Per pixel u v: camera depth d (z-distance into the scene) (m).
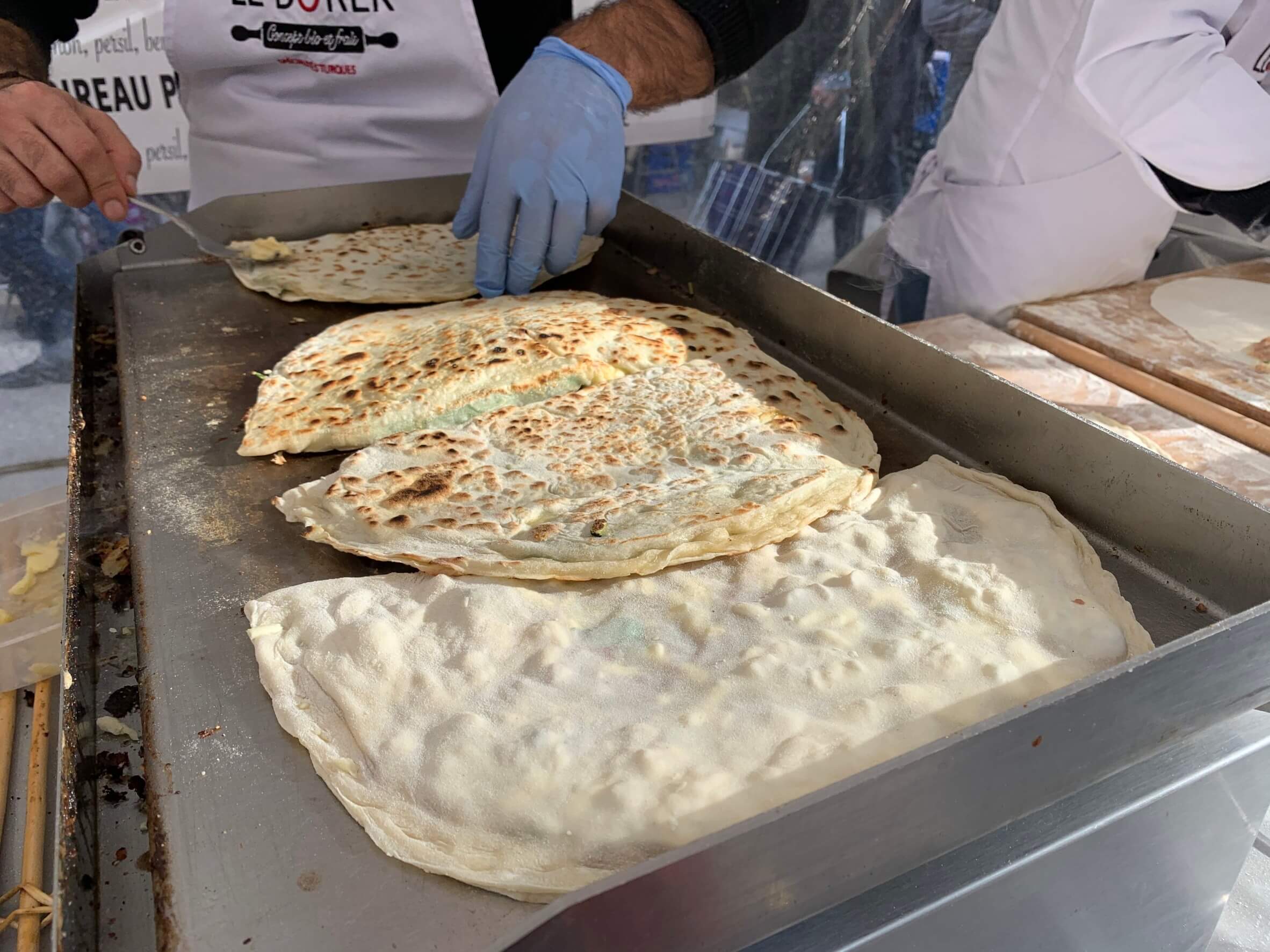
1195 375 2.12
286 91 3.03
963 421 1.58
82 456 1.62
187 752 1.04
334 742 1.04
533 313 2.07
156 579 1.32
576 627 1.20
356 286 2.31
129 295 2.29
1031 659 1.09
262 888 0.88
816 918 0.86
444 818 0.94
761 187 3.87
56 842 0.82
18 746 1.38
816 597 1.21
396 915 0.86
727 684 1.07
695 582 1.27
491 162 2.30
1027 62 2.65
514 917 0.85
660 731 1.01
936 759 0.76
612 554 1.29
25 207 2.17
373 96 3.11
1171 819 1.04
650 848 0.89
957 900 0.89
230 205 2.58
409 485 1.48
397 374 1.81
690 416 1.66
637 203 2.51
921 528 1.35
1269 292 2.63
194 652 1.19
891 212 3.74
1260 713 1.11
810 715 1.03
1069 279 2.87
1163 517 1.26
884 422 1.71
